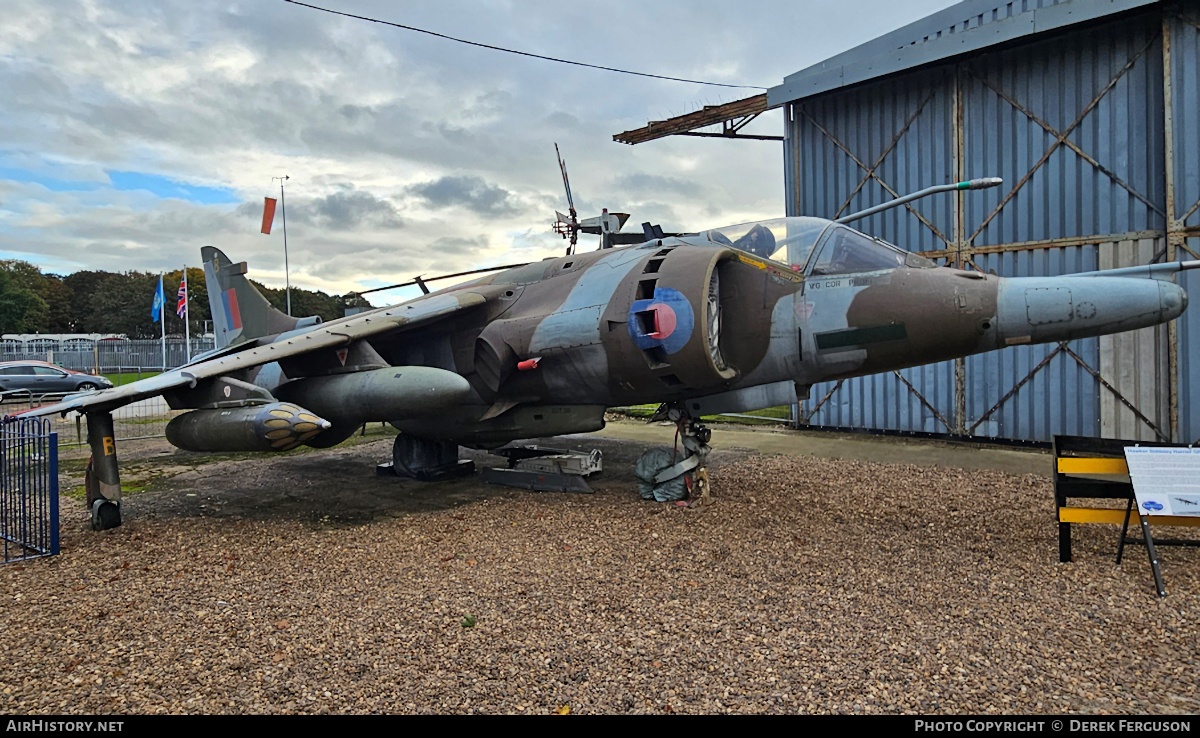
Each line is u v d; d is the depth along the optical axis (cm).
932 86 1127
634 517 669
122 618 431
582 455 841
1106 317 513
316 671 353
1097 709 304
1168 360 940
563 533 614
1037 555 528
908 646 370
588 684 335
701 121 1870
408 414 690
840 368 626
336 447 1256
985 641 375
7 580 513
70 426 1786
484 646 378
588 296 700
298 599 459
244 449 671
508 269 909
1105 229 984
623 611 426
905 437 1178
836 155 1250
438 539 605
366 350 752
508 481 854
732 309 658
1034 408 1056
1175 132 918
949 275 577
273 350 696
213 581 503
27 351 3453
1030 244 1045
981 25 1018
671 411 734
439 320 811
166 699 327
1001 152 1068
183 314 3269
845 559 525
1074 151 1006
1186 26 907
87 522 700
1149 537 456
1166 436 945
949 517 652
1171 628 389
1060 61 1012
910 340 580
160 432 1555
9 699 329
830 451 1060
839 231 651
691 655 363
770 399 674
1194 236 909
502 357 739
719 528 621
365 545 593
